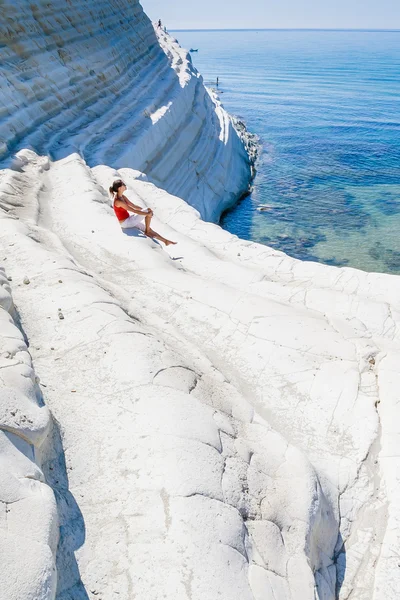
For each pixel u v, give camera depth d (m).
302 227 24.20
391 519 5.35
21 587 2.98
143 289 8.90
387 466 5.83
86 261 9.83
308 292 9.76
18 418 4.14
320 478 5.60
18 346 5.00
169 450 4.45
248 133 44.28
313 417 6.41
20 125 16.84
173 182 22.84
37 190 12.98
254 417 5.75
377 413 6.40
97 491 4.27
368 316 9.05
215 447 4.68
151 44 36.03
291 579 4.15
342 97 76.12
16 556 3.13
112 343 5.89
